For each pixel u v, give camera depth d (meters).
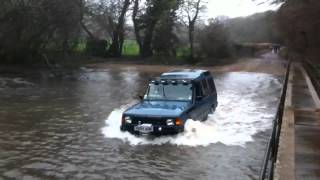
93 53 67.69
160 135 14.15
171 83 16.25
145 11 66.50
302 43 57.41
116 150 13.34
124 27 70.12
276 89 31.59
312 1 26.28
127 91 29.22
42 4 41.66
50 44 49.03
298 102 20.50
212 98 18.62
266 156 6.84
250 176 11.03
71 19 44.16
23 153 13.16
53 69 45.59
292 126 13.91
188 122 14.58
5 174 11.23
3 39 42.25
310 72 36.00
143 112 14.38
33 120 18.38
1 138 15.06
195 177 10.93
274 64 59.34
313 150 11.02
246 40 92.75
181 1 64.69
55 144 14.20
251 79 39.88
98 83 34.59
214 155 12.77
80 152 13.22
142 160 12.32
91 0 63.69
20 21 41.44
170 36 65.50
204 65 58.47
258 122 17.89
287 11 28.55
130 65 57.78
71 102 23.69
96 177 10.98
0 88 29.98
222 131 15.74
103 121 18.05
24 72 41.28
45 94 27.22
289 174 8.91
